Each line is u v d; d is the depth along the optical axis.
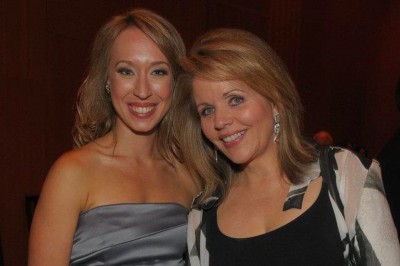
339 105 10.42
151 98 2.24
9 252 5.06
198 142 2.26
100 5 6.08
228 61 1.91
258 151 2.00
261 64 1.93
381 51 10.94
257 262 1.88
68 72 5.71
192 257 2.11
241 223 2.00
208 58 1.93
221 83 1.95
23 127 5.22
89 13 5.95
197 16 7.50
